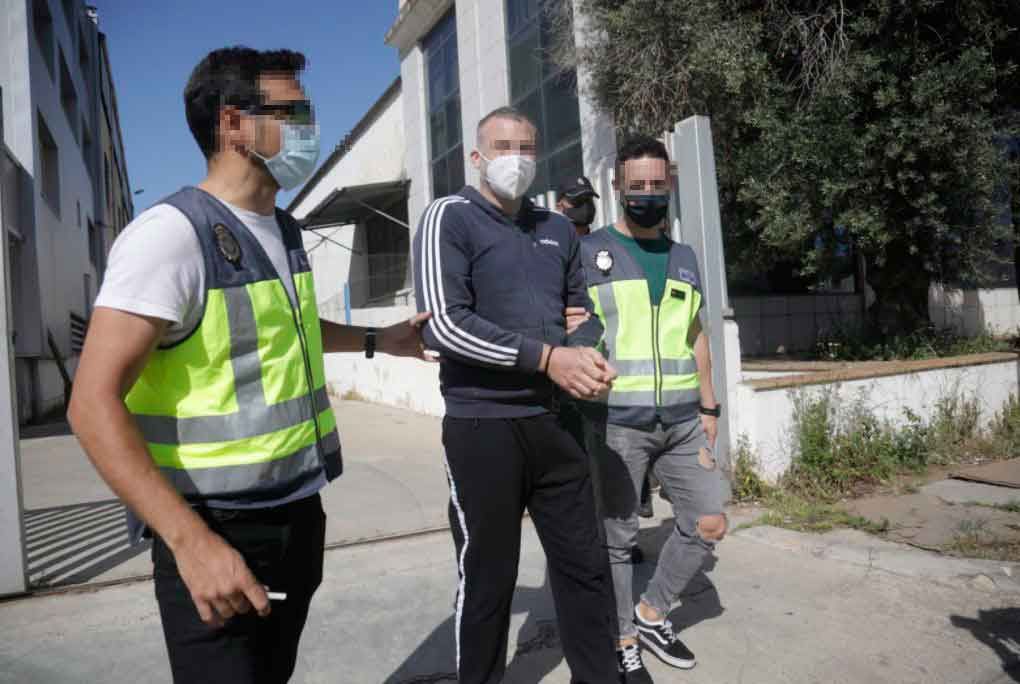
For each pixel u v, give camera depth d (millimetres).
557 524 2162
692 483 2648
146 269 1271
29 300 11758
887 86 6324
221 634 1373
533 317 2121
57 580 3516
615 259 2725
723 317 4633
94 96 22469
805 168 6664
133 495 1183
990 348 7711
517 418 2070
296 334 1543
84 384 1206
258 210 1535
